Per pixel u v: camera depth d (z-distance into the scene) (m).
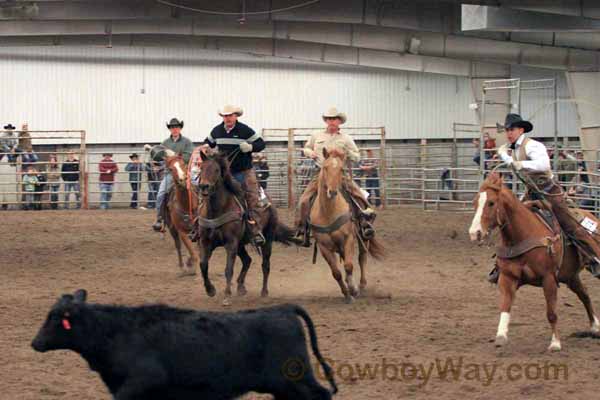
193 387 6.14
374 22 28.20
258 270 15.77
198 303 12.16
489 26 24.52
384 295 12.65
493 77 33.88
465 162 36.44
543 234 8.92
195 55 33.88
